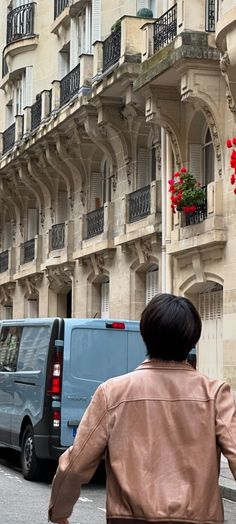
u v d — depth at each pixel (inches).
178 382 131.3
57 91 1057.5
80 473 130.2
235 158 592.7
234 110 653.3
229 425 128.1
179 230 753.0
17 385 546.6
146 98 773.9
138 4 926.4
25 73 1247.5
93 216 992.2
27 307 1259.8
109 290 948.6
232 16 595.8
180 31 703.1
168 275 780.6
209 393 130.7
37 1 1238.9
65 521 138.9
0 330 603.8
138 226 856.9
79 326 506.0
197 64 687.7
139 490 124.3
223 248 692.1
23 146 1128.8
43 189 1162.6
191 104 723.4
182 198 720.3
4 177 1267.2
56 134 1016.2
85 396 501.0
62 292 1157.1
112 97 879.1
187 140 765.9
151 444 127.6
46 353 506.3
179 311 133.5
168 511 122.5
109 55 888.3
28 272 1206.9
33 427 507.2
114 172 936.9
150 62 757.3
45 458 502.9
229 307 682.2
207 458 126.7
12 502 437.4
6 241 1393.9
